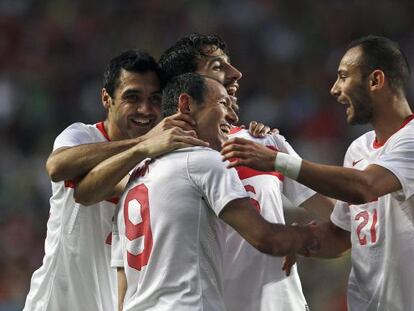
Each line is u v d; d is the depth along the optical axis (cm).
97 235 1914
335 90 1789
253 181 1753
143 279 1593
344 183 1602
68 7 6675
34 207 4959
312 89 5956
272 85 5984
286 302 1716
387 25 6562
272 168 1588
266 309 1702
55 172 1802
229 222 1554
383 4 6656
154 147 1623
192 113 1642
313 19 6550
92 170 1739
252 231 1540
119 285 1697
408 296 1702
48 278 1967
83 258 1928
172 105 1670
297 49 6347
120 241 1672
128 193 1656
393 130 1748
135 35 6475
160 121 1736
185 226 1566
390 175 1633
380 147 1767
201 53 1844
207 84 1652
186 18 6575
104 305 1939
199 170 1570
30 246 4722
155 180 1605
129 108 1886
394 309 1719
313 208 1914
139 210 1614
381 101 1744
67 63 6269
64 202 1916
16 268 4484
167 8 6656
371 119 1769
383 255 1725
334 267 4147
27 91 5866
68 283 1948
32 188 5062
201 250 1573
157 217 1583
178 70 1859
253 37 6406
